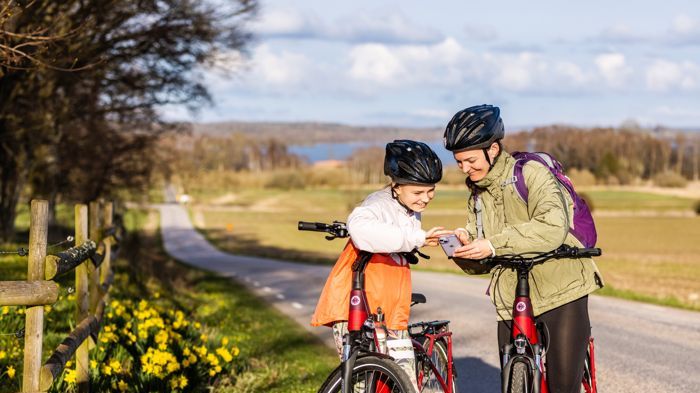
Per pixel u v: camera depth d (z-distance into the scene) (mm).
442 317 13750
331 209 143750
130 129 26234
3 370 6281
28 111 16938
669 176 169000
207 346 8414
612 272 31578
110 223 10453
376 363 3816
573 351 4293
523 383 4125
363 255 4113
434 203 137375
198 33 17891
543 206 4195
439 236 4141
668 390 7559
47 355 7176
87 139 25203
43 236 4430
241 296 18406
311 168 199750
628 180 168250
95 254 7441
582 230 4363
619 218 107438
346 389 3789
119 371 6355
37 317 4371
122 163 28109
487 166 4363
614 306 15344
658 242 67250
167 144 30359
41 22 11641
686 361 9125
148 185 29875
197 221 113812
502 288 4504
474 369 8469
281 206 148500
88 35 14039
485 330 11891
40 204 4438
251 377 7422
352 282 4109
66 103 18422
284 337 11234
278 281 24312
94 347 6871
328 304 4160
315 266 34625
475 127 4289
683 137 177125
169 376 6578
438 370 4695
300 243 73812
